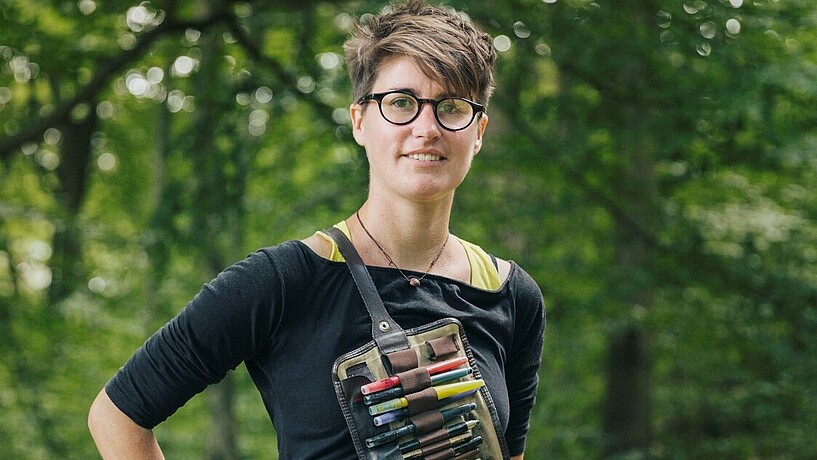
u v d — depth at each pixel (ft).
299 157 30.48
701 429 31.40
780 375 25.36
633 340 27.02
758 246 23.29
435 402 5.01
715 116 19.62
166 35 21.45
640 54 19.77
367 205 5.38
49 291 24.43
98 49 22.35
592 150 22.49
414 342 5.08
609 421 27.17
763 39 19.80
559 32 19.81
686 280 23.48
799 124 20.90
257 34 23.63
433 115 5.04
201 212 21.97
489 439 5.15
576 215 24.03
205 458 28.17
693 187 24.17
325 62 23.68
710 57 19.45
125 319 27.32
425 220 5.24
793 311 22.77
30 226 27.02
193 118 22.25
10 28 20.89
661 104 20.74
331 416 4.98
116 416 5.21
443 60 5.00
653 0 19.63
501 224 23.48
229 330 5.00
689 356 29.17
